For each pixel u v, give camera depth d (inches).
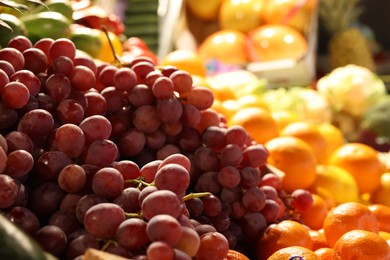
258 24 60.6
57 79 23.0
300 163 30.6
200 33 62.2
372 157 34.7
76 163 21.9
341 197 32.6
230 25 60.2
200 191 24.5
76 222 20.2
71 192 20.7
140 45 40.9
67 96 23.3
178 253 18.0
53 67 23.6
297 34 58.2
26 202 20.6
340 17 81.6
